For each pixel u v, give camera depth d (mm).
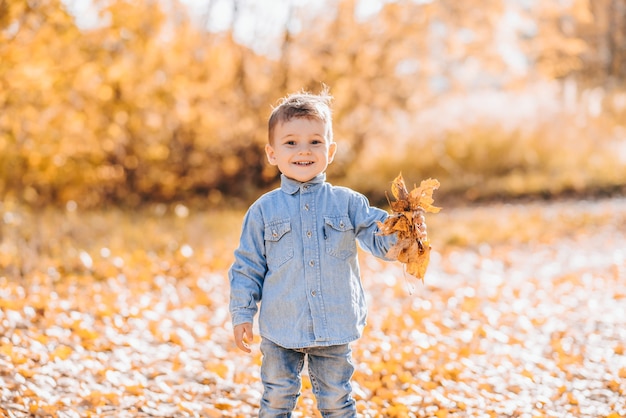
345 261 2945
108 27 9648
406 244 2717
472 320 5922
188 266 7387
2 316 4832
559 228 10758
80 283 6320
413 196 2764
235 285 2945
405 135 16281
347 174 15344
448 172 15523
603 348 4824
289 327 2885
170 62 11828
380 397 4008
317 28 14359
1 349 4125
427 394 4059
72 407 3611
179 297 6410
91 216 9523
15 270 6277
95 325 5117
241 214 11531
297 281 2896
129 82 10969
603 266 8156
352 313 2926
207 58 13109
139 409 3693
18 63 8312
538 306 6359
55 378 3955
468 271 8281
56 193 11672
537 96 17781
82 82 9953
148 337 5035
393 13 14312
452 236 9977
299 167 2955
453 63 15375
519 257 9023
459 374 4414
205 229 9281
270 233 2943
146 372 4281
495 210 12828
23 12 8414
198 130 13430
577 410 3762
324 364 2961
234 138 13969
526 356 4797
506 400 3959
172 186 13375
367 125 15117
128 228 8727
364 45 14414
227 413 3742
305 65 14188
